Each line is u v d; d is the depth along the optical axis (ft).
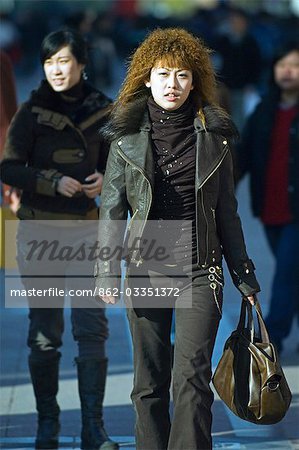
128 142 34.96
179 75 34.68
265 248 82.07
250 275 35.27
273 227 56.34
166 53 34.65
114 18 255.70
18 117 42.14
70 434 44.45
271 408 34.12
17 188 42.16
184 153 34.91
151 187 34.55
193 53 34.91
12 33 255.09
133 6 359.66
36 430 44.91
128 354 56.24
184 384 34.27
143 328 35.50
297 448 42.47
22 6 338.95
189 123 35.12
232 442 43.29
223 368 35.01
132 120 35.06
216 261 35.27
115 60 228.22
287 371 53.42
